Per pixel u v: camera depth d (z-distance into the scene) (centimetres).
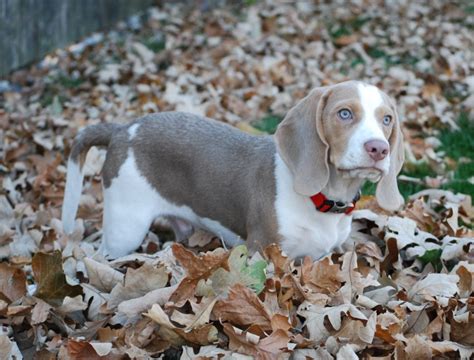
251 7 353
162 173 153
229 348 128
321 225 145
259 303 130
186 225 163
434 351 129
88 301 139
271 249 140
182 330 128
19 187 189
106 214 157
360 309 136
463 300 137
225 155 150
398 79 243
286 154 142
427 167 190
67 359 128
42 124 222
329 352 128
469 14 325
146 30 322
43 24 280
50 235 164
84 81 264
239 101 229
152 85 244
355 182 143
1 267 141
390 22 317
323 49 282
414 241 155
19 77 270
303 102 142
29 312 136
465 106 220
